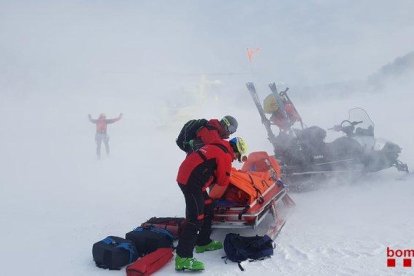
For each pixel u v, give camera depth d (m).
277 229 5.31
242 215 4.91
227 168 4.62
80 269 4.64
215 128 5.42
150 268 4.39
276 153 7.66
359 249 4.62
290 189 7.25
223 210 5.01
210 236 5.42
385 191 6.75
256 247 4.61
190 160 4.59
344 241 4.88
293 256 4.61
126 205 7.38
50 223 6.43
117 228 6.02
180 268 4.41
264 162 6.37
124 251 4.64
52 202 7.89
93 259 4.81
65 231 5.98
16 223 6.49
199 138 5.47
